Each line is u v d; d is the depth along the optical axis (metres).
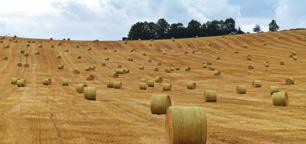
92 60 82.06
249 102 37.59
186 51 92.31
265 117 28.36
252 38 105.00
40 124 24.09
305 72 65.88
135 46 98.94
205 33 172.50
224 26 177.50
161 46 98.62
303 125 25.19
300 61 77.31
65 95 41.44
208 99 37.78
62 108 31.45
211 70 70.94
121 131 22.42
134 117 27.52
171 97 41.72
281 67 71.56
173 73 68.44
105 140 20.02
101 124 24.59
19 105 32.78
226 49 94.00
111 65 77.12
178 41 103.75
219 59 82.56
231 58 83.31
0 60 78.38
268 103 36.78
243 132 22.62
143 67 73.50
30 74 64.62
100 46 98.31
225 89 50.94
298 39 102.00
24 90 46.09
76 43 100.75
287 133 22.55
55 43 99.06
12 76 61.81
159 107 28.80
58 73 67.12
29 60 79.31
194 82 55.81
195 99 40.00
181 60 82.38
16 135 20.80
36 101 35.81
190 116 17.44
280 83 55.53
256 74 65.50
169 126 17.80
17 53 85.31
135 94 44.28
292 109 32.59
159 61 81.62
